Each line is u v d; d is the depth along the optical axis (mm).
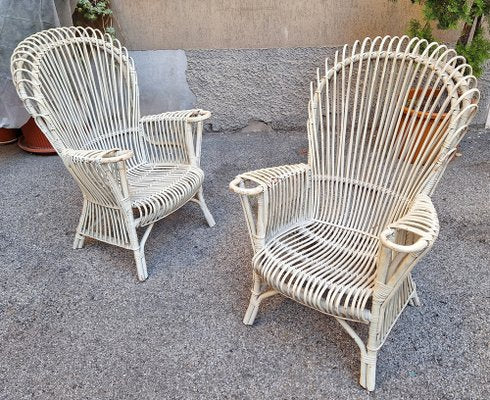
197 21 2891
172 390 1279
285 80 3078
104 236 1831
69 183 2598
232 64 3033
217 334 1479
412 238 1132
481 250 1854
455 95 1246
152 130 2066
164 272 1806
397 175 1417
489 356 1342
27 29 2283
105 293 1686
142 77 3064
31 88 1713
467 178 2473
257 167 2756
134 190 1828
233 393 1264
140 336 1479
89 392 1278
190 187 1844
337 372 1316
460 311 1526
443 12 2188
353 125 1516
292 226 1490
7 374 1340
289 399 1237
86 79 1957
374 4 2766
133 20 2881
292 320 1530
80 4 2605
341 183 1536
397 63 1432
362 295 1137
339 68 1500
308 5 2809
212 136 3270
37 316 1572
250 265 1837
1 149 3127
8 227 2143
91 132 1952
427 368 1312
